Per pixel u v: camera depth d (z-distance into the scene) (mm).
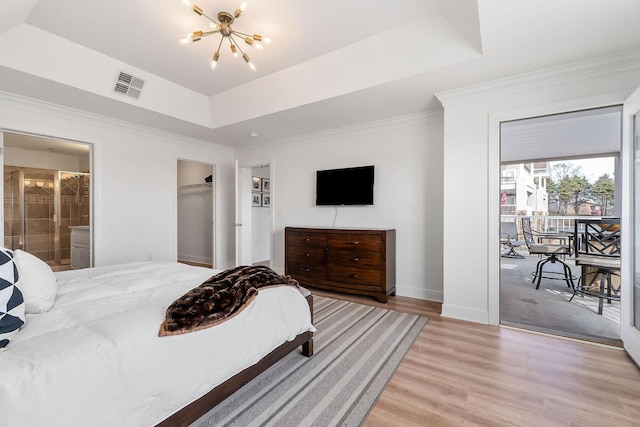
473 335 2402
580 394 1621
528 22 1780
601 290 2912
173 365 1186
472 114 2699
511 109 2537
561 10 1674
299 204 4457
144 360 1108
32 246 5207
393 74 2533
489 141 2623
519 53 2123
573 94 2320
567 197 7836
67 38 2436
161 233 4129
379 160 3754
